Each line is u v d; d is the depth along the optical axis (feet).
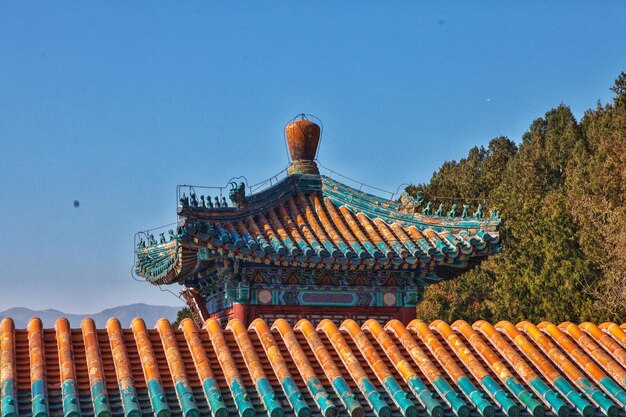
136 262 80.53
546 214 170.71
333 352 51.16
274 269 64.90
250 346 50.11
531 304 163.53
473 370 50.24
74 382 45.60
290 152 73.72
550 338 54.44
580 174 210.79
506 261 172.35
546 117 295.89
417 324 53.98
